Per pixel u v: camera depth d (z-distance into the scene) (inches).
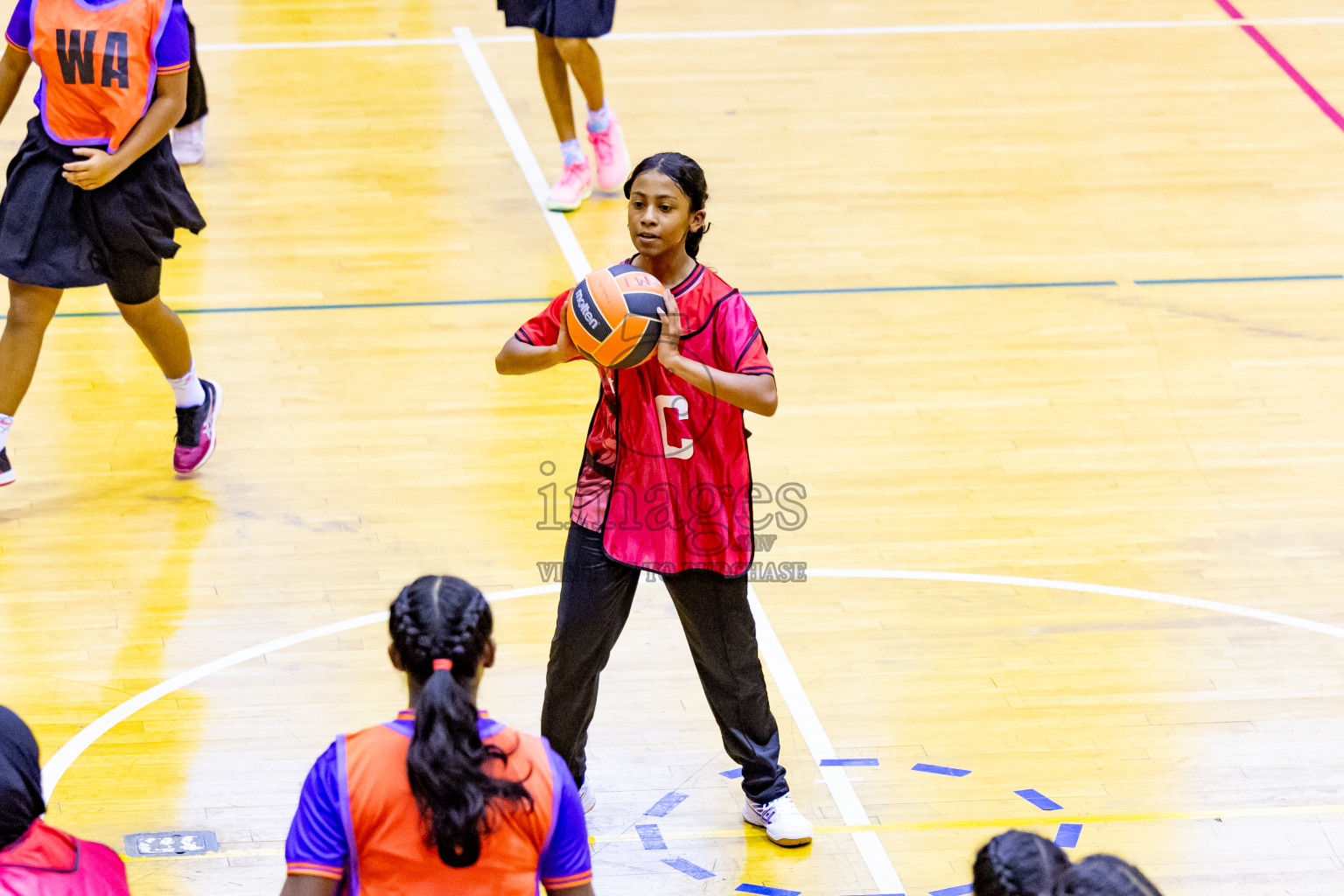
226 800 587.5
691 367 492.7
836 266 1072.2
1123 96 1371.8
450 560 759.7
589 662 542.3
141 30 739.4
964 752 629.9
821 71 1407.5
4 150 1190.9
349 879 352.2
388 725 357.7
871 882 552.7
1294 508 823.1
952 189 1192.8
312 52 1412.4
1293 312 1028.5
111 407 887.1
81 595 719.1
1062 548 781.9
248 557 754.8
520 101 1331.2
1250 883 556.1
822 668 682.8
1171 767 622.5
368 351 953.5
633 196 506.0
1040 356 968.3
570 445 869.2
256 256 1060.5
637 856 564.4
